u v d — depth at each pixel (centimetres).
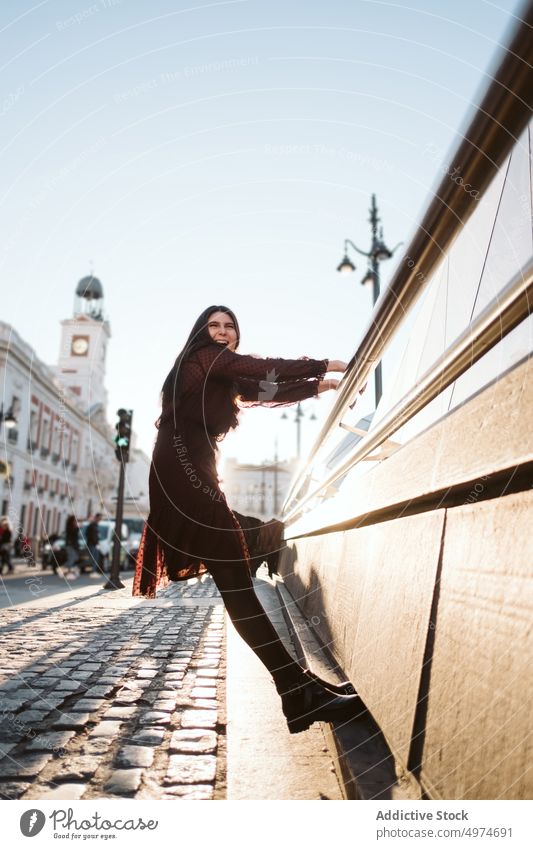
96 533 1482
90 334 5278
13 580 1221
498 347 144
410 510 162
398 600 144
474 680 91
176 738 188
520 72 75
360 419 338
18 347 3225
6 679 271
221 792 145
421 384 151
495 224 160
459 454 109
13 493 3353
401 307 150
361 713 162
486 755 82
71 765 164
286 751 172
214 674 283
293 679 164
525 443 81
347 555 232
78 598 702
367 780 120
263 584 671
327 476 342
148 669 294
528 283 86
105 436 5497
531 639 76
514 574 85
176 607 589
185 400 175
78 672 287
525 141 138
